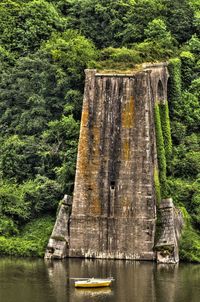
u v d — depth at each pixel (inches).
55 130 5388.8
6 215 5088.6
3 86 5767.7
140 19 6186.0
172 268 4562.0
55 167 5270.7
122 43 6141.7
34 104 5580.7
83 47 5669.3
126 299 3905.0
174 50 6033.5
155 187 4906.5
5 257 4822.8
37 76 5639.8
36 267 4525.1
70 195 5022.1
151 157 4867.1
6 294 3956.7
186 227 5002.5
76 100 5423.2
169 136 5418.3
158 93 5388.8
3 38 6107.3
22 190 5201.8
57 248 4766.2
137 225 4758.9
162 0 6387.8
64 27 6220.5
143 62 5359.3
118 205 4795.8
